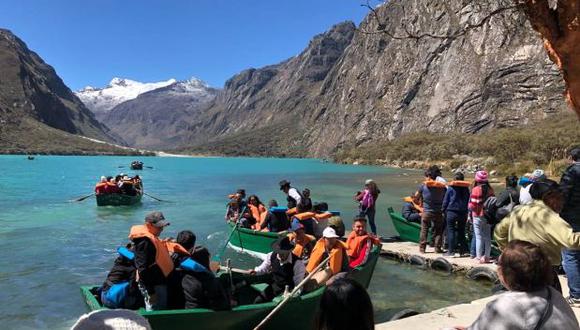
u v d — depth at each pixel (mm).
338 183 44812
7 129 168625
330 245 7352
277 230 12812
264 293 7613
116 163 95125
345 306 2451
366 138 140000
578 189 6336
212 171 70250
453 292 9539
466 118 103500
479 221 10625
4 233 17172
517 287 2996
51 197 29438
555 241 4672
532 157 52562
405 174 61812
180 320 5941
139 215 21891
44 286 10461
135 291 6332
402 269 11297
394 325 6410
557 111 85812
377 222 19562
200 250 6609
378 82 148875
